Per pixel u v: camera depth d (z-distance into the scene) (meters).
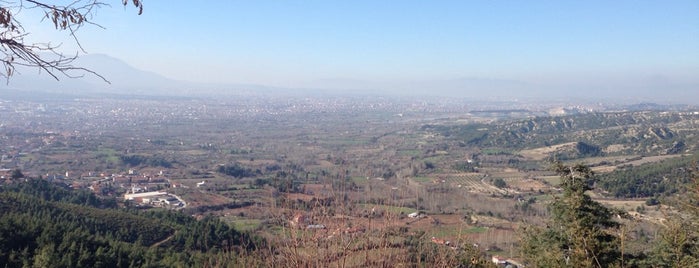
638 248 12.40
